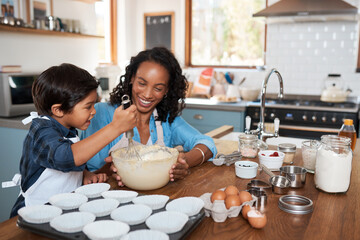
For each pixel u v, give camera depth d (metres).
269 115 3.66
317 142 1.48
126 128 1.08
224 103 3.89
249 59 4.45
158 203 0.97
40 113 1.28
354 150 1.83
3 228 0.92
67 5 3.71
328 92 3.77
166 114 1.69
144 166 1.14
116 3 4.68
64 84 1.17
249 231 0.92
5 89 2.68
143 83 1.47
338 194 1.19
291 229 0.93
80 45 3.94
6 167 2.74
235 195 1.02
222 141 2.03
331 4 3.49
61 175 1.30
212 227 0.94
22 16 3.17
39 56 3.44
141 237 0.79
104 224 0.85
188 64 4.75
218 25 4.54
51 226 0.84
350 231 0.92
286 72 4.20
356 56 3.89
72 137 1.30
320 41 4.00
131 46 4.88
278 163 1.43
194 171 1.45
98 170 1.51
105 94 3.79
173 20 4.72
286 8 3.60
